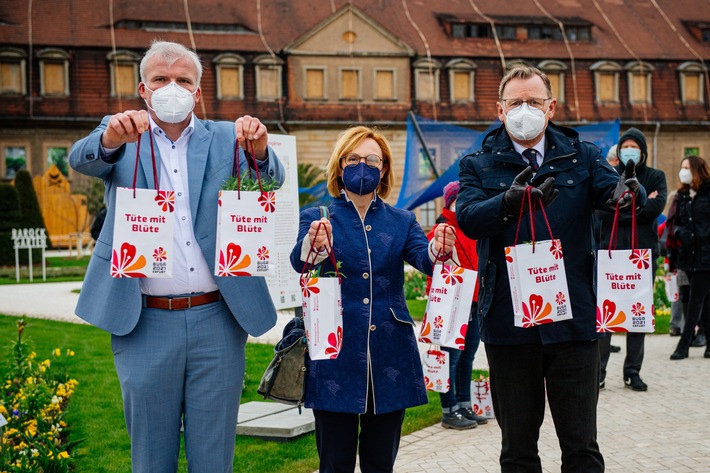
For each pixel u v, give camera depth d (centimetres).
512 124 367
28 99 4059
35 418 569
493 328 377
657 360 898
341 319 354
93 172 348
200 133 368
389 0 4419
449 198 587
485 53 4372
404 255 388
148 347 354
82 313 357
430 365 539
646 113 4522
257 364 895
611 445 560
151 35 4197
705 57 4594
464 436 600
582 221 374
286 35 4256
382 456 377
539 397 383
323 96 4209
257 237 336
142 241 326
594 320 369
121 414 673
